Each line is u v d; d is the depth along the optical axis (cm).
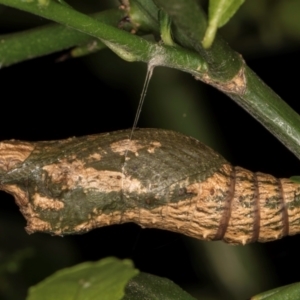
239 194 25
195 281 31
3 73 32
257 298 25
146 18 26
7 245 31
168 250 31
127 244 31
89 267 22
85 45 28
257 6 31
